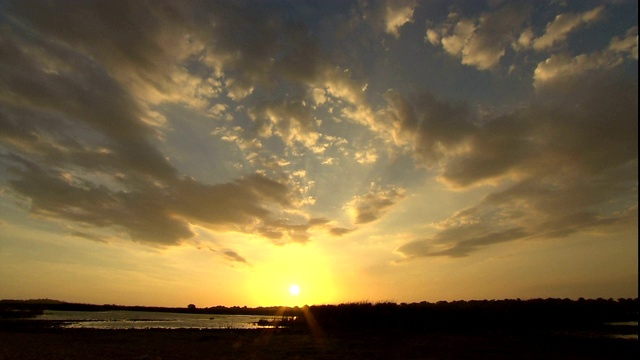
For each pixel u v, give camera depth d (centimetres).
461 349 2459
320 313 5112
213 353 2273
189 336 3344
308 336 3428
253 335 3516
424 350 2434
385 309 4897
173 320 7569
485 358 2084
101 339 2980
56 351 2238
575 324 4466
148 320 7256
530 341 2911
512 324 4400
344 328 4328
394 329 4100
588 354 2217
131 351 2291
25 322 5319
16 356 2031
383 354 2245
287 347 2595
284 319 5922
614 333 3544
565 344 2684
